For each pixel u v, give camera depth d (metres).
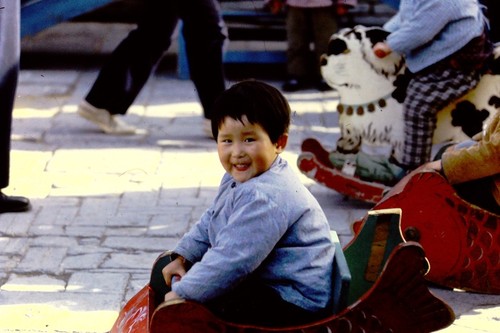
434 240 4.48
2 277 4.69
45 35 10.63
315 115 8.02
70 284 4.63
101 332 4.10
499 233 4.43
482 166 4.27
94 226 5.43
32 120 7.64
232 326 3.07
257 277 3.21
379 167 5.78
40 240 5.20
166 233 5.35
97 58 9.84
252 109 3.14
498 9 6.74
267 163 3.19
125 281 4.68
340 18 10.01
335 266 3.25
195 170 6.52
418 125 5.59
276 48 9.97
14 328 4.12
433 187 4.41
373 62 5.72
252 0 10.09
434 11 5.31
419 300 3.11
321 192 6.14
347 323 3.11
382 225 3.54
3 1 5.27
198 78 7.15
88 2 8.45
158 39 7.23
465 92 5.48
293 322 3.20
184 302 3.03
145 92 8.76
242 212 3.09
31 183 6.14
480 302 4.45
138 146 7.05
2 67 5.34
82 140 7.14
